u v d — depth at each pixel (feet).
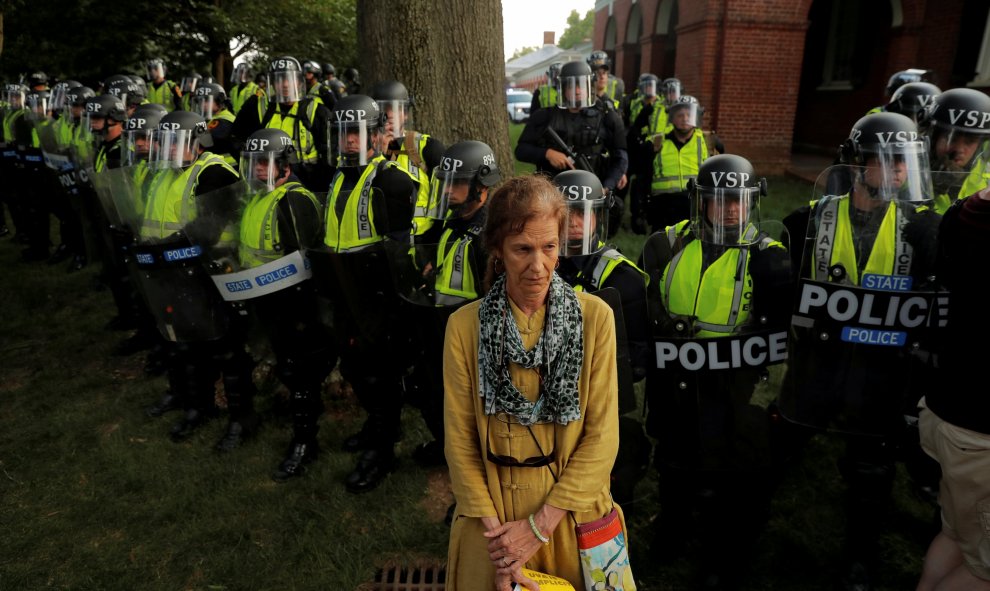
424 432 12.34
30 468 11.64
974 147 8.93
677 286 7.47
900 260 6.78
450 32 13.88
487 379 5.02
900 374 7.03
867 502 7.63
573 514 5.25
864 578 8.00
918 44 37.50
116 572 9.14
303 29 45.57
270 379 14.32
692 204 7.51
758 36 36.55
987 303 5.62
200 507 10.43
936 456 6.32
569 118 17.74
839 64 45.09
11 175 24.62
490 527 5.19
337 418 12.91
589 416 5.21
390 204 9.58
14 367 15.81
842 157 7.44
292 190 9.89
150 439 12.48
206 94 23.12
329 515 10.12
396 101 12.70
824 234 7.02
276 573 9.05
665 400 7.73
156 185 10.69
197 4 41.39
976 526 6.06
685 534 8.77
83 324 18.25
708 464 7.66
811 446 11.55
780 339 7.39
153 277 10.85
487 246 4.93
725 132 37.68
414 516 10.09
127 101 21.04
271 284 10.13
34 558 9.45
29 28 39.60
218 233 10.00
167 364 13.29
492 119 14.58
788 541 9.27
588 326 5.11
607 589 5.32
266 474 11.24
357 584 8.82
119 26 40.55
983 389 5.75
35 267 23.06
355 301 9.69
